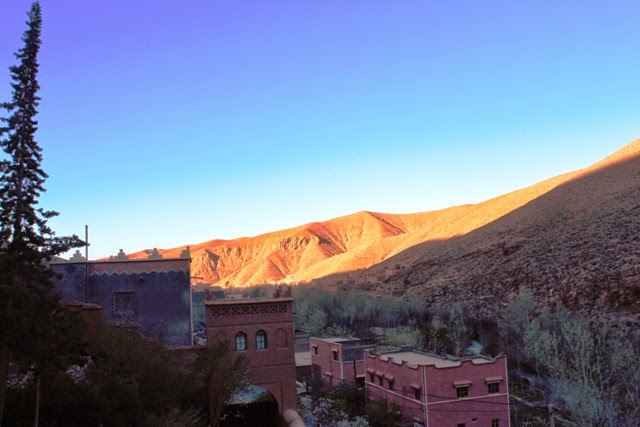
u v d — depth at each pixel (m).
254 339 26.09
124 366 18.34
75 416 15.66
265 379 25.86
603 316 56.41
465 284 90.94
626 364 36.50
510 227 111.94
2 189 12.55
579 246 78.44
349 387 43.94
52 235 13.23
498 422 34.22
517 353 52.84
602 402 31.16
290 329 26.47
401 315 81.12
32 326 12.66
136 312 27.27
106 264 27.52
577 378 34.91
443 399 33.38
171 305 27.64
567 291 65.25
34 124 12.92
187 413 19.30
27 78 12.87
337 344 48.34
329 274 176.75
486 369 34.53
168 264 28.00
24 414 15.13
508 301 72.31
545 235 94.19
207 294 27.59
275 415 27.05
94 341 20.19
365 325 85.62
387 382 38.19
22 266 12.73
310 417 35.44
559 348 46.56
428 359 38.56
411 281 111.62
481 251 105.12
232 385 22.84
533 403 40.12
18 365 14.29
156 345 20.88
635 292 56.12
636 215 77.81
